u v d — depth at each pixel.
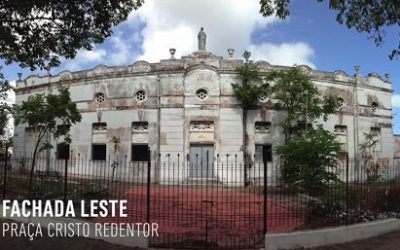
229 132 28.20
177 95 28.48
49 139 32.00
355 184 15.44
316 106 27.94
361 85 34.22
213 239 9.78
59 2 8.59
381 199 12.84
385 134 35.81
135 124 29.42
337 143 18.75
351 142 33.00
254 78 28.47
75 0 8.60
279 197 16.67
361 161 32.78
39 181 15.38
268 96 28.95
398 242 10.34
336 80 32.56
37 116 23.03
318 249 9.43
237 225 11.30
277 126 29.11
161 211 13.16
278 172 26.95
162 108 28.58
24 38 9.03
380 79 36.00
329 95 29.89
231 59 29.45
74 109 24.53
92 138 30.77
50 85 33.81
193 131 28.34
